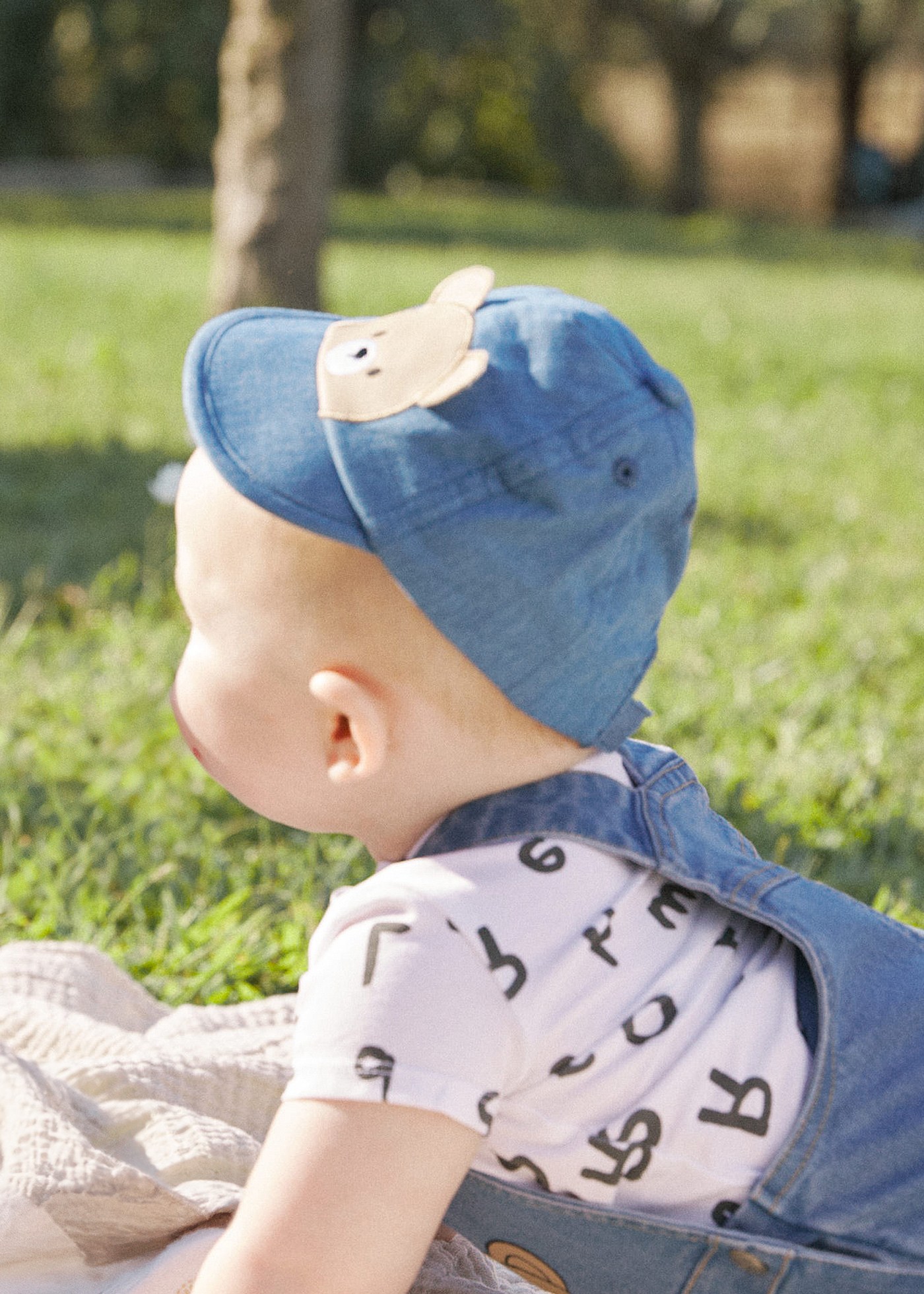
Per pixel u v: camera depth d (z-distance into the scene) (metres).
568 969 1.42
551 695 1.43
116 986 2.42
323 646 1.41
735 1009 1.49
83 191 22.56
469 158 27.91
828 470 7.20
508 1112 1.43
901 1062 1.52
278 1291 1.34
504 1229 1.54
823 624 4.65
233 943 2.61
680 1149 1.45
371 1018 1.36
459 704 1.42
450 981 1.38
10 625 4.34
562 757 1.50
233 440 1.41
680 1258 1.48
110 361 8.63
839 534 5.97
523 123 28.33
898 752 3.67
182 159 24.67
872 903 2.95
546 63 27.66
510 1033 1.39
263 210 7.92
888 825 3.26
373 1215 1.35
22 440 6.90
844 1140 1.48
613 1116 1.44
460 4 24.59
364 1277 1.36
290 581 1.41
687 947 1.50
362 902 1.43
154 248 15.11
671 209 25.31
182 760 3.45
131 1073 2.02
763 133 31.03
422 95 26.80
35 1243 1.74
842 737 3.71
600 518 1.40
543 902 1.43
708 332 11.66
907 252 21.02
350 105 25.67
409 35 24.97
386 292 12.38
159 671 3.93
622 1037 1.43
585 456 1.39
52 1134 1.81
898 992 1.54
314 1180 1.35
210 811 3.29
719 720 3.77
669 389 1.48
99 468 6.42
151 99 23.88
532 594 1.38
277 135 7.84
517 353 1.41
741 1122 1.46
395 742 1.44
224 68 7.96
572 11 27.16
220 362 1.46
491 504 1.36
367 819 1.51
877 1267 1.49
